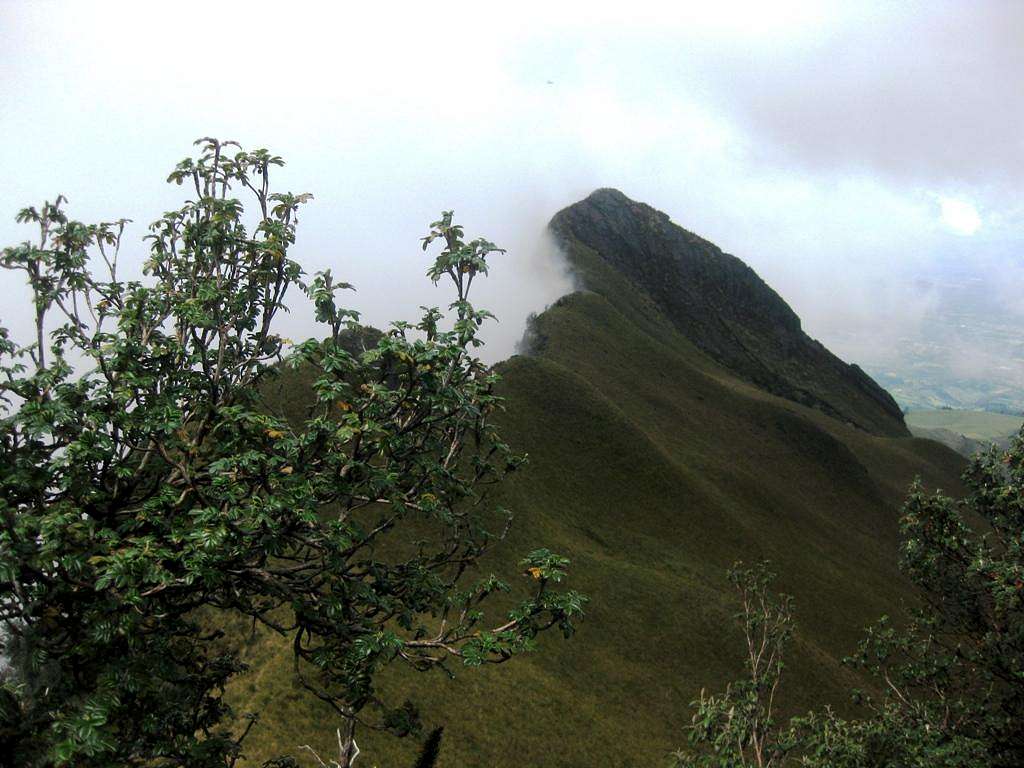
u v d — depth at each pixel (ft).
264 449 25.50
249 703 88.84
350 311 26.66
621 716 142.10
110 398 24.34
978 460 54.34
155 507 23.58
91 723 18.12
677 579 215.31
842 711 168.66
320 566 26.30
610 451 278.05
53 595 21.15
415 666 26.71
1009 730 47.01
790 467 380.37
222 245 30.32
